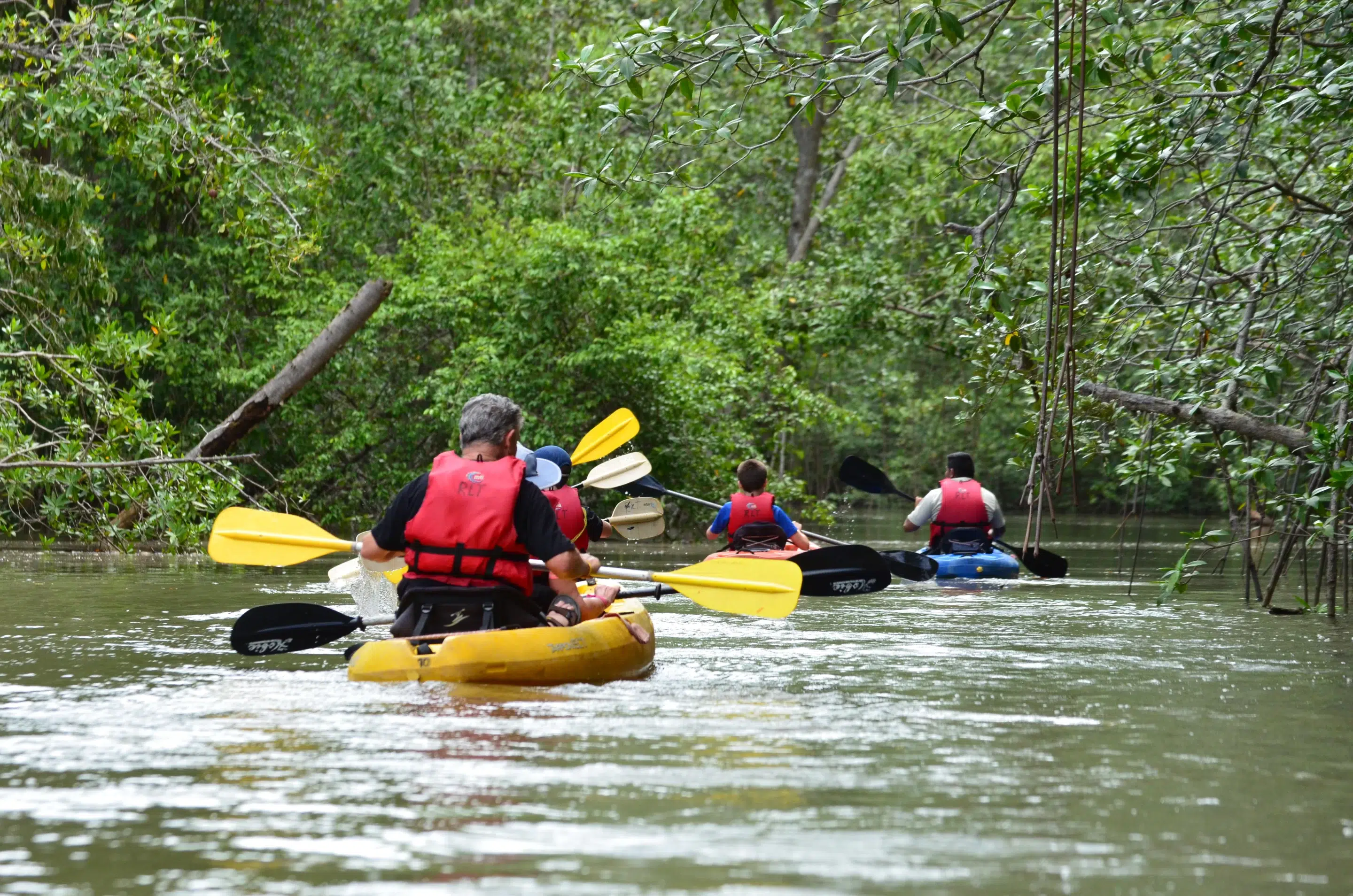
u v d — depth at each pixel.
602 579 13.31
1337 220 13.38
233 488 19.69
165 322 18.97
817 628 12.86
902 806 5.49
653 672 9.45
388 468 32.12
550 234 29.12
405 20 37.12
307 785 5.70
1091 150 13.42
